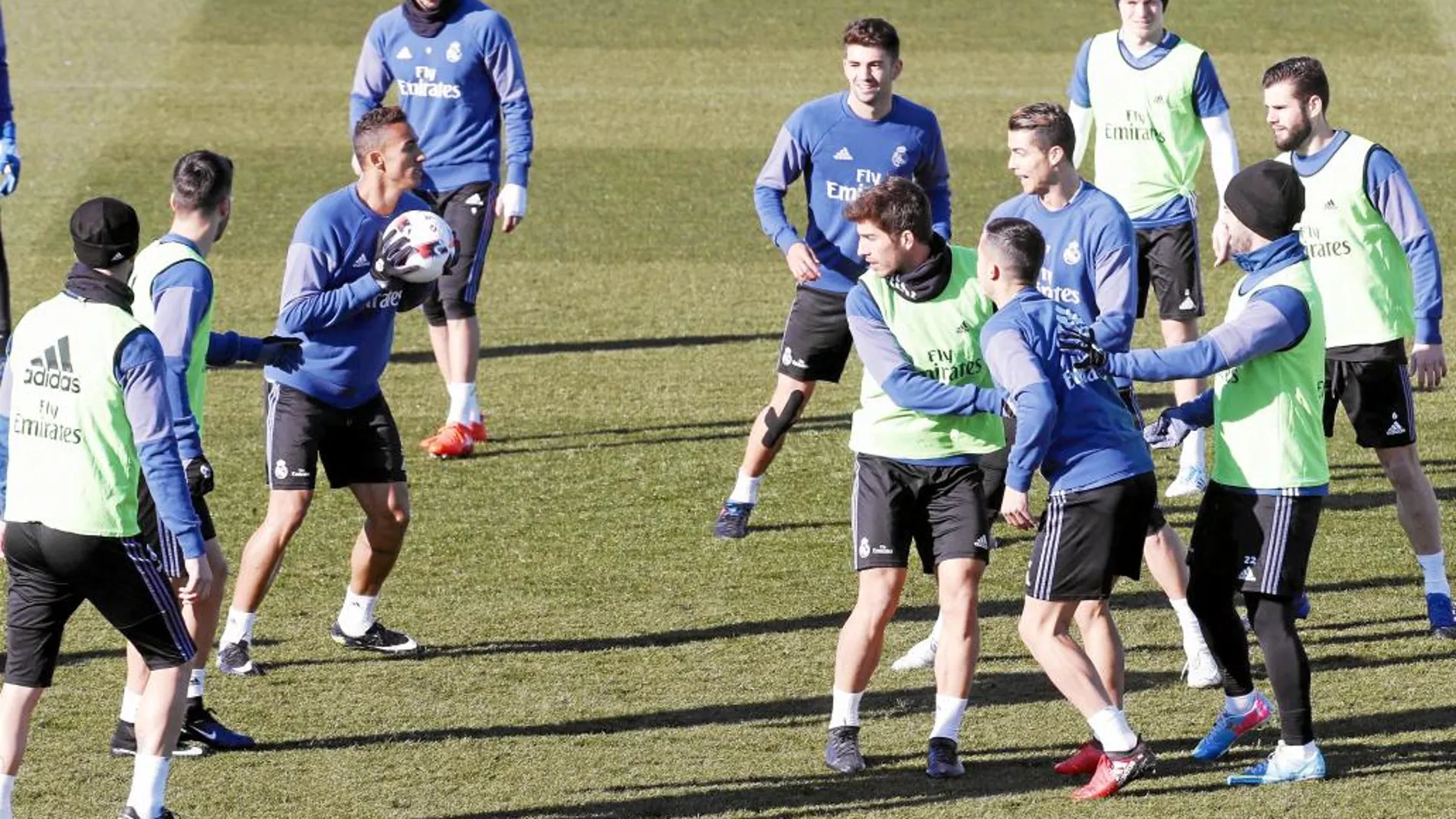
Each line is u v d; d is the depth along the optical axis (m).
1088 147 73.19
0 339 41.81
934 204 33.16
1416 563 31.91
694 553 33.03
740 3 95.00
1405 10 91.56
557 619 29.97
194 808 22.95
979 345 23.86
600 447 39.41
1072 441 22.66
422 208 28.02
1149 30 35.91
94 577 21.09
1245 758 24.28
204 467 23.45
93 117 75.25
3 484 21.55
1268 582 22.89
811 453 39.09
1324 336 23.22
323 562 32.66
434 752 24.80
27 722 21.50
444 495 36.34
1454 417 41.00
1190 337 37.00
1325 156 28.78
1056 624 22.98
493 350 47.59
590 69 84.56
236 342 25.19
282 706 26.48
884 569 23.80
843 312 32.94
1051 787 23.38
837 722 24.12
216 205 23.91
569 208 63.56
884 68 31.86
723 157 70.62
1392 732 24.88
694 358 46.69
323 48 88.00
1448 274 54.25
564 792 23.42
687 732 25.48
